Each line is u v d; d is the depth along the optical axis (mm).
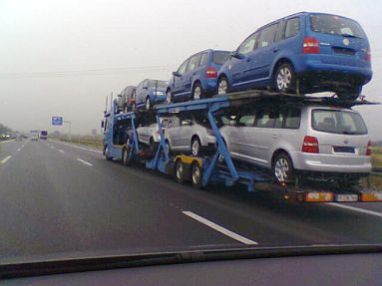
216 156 11695
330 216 9156
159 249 4414
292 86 9594
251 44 11406
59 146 49125
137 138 18812
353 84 9766
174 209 9227
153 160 16547
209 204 10039
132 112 18984
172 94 15867
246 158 10727
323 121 8891
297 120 9078
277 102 9781
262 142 10047
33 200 9891
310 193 8383
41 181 13508
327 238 6945
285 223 8164
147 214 8562
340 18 9766
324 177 8930
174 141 14742
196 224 7727
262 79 10648
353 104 9789
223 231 7211
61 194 10875
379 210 10086
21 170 17031
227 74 12320
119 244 6145
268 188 9258
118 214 8469
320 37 9320
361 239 6922
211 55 13430
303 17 9531
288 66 9703
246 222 8094
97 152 35344
